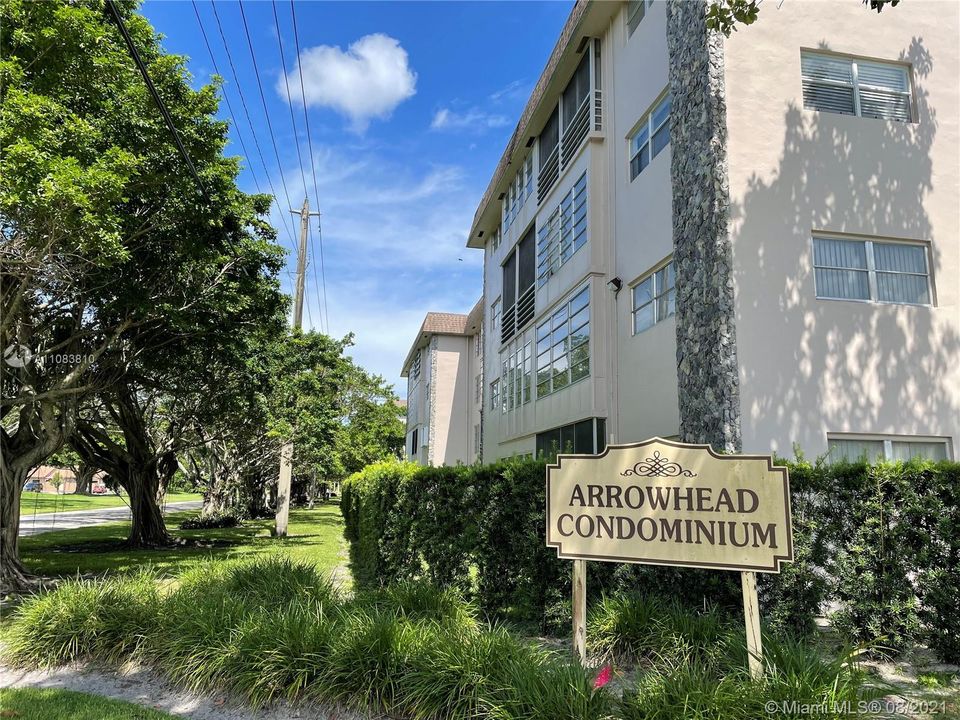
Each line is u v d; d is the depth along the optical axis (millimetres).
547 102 16500
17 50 8688
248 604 6453
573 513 5262
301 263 22359
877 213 9641
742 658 4645
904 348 9359
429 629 5465
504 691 4367
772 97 9539
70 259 9875
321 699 4914
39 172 7633
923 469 6051
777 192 9281
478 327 33188
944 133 10164
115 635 6086
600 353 12703
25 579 11062
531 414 16984
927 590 5855
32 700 5055
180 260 12016
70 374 11516
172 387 17672
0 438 11297
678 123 10062
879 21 10211
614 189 13023
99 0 9211
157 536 18938
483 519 7203
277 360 20453
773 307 8977
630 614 5664
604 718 4000
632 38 12453
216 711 4941
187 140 10531
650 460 5094
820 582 5859
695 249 9398
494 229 23938
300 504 50469
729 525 4770
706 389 8938
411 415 44000
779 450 8617
